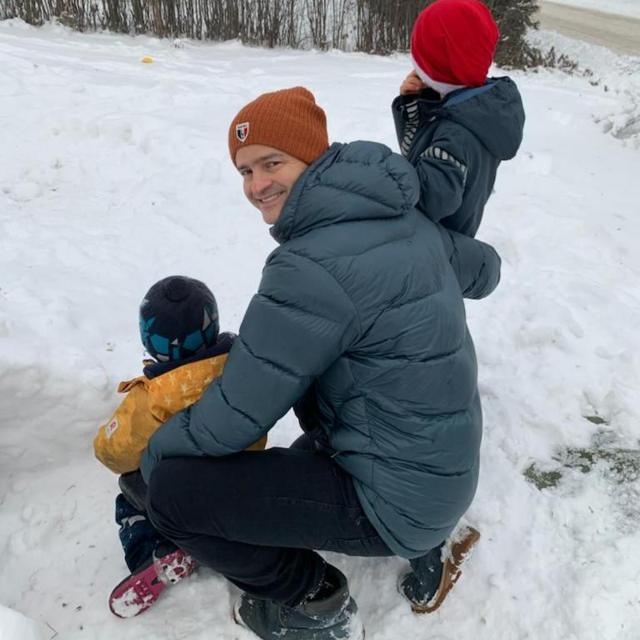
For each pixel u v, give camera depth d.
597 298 2.94
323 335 1.34
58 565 1.91
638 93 5.56
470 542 1.79
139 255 3.12
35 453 2.14
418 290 1.38
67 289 2.69
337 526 1.51
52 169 3.81
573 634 1.72
